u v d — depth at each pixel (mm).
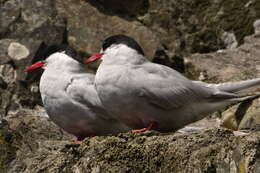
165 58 15750
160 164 9414
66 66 11938
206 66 14828
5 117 13461
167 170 9336
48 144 10375
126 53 10961
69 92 11594
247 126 12047
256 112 12141
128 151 9594
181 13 16812
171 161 9359
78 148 9922
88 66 15328
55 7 16312
